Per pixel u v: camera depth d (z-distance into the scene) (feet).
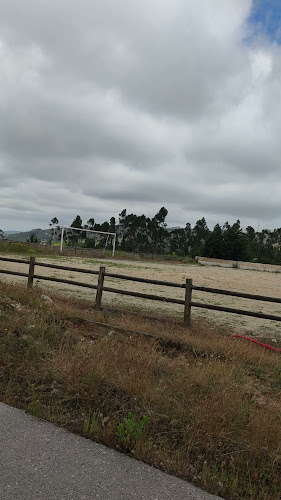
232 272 116.78
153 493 8.39
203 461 10.07
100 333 21.38
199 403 12.51
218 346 20.90
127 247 329.31
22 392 13.03
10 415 11.33
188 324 25.77
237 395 13.34
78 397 12.55
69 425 11.07
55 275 57.36
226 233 213.05
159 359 17.01
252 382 16.90
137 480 8.80
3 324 18.37
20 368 14.47
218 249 209.36
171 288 55.88
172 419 11.56
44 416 11.42
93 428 10.68
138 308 34.12
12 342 16.46
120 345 17.93
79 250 146.51
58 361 14.93
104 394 12.70
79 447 9.94
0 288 27.66
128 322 24.21
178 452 10.15
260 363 19.86
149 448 10.05
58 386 13.26
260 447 10.44
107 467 9.18
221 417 11.53
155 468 9.43
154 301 41.09
